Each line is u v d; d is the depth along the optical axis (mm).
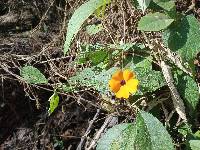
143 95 409
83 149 466
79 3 534
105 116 474
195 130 406
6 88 495
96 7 400
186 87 389
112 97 451
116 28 495
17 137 485
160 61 414
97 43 480
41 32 545
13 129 489
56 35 542
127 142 363
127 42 479
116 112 452
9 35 542
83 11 402
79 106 491
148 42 427
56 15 561
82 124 485
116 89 367
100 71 427
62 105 479
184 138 394
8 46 525
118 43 478
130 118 443
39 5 567
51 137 483
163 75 395
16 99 496
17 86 498
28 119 494
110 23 496
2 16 560
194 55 356
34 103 498
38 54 514
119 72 368
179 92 392
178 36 363
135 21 475
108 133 387
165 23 365
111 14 498
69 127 486
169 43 364
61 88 447
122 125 386
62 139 481
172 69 406
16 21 556
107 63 439
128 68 418
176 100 390
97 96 469
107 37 495
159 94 416
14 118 493
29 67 442
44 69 512
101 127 459
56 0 566
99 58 436
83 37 508
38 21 562
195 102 385
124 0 486
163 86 414
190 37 359
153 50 422
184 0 487
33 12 563
